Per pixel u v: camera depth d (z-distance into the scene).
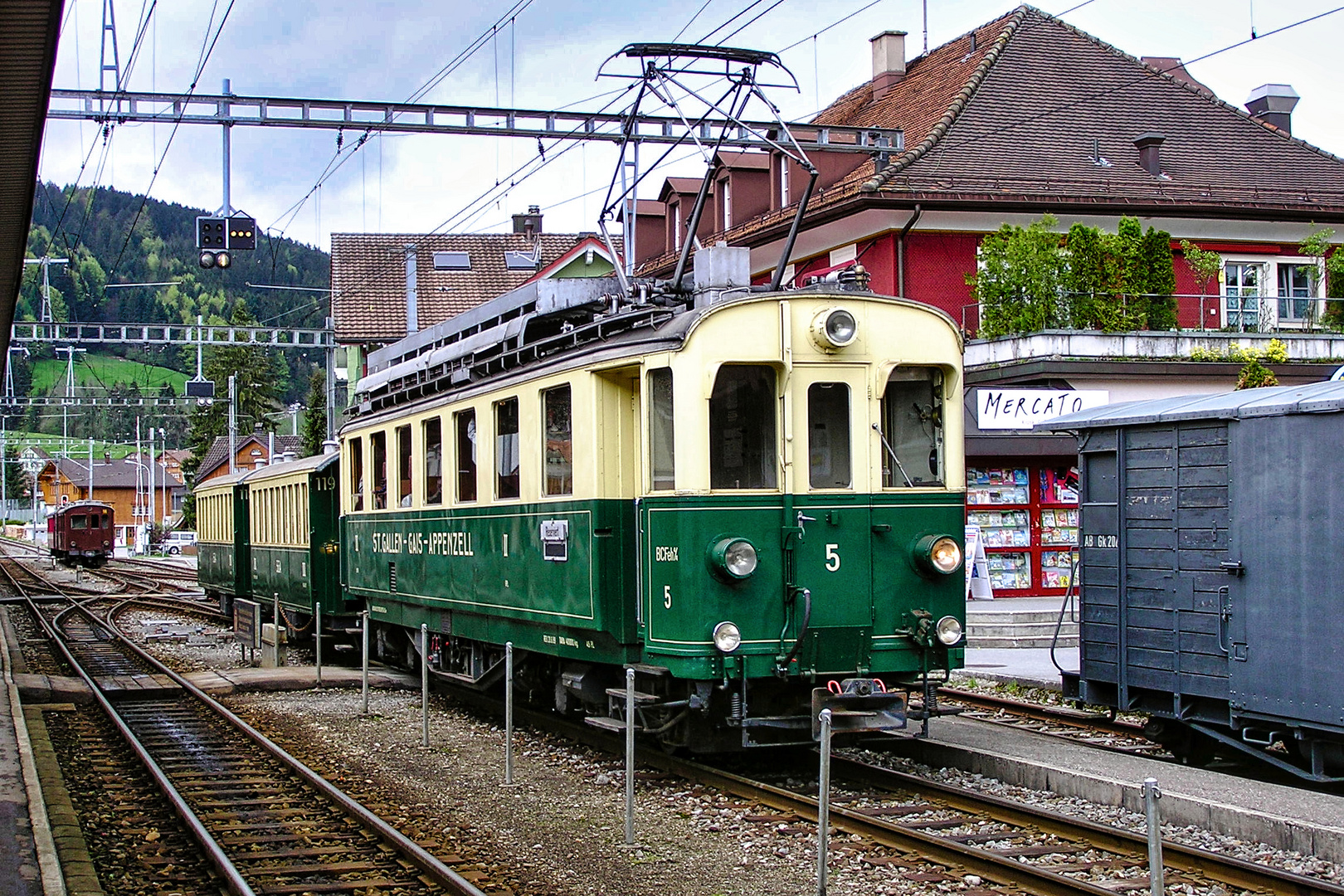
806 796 9.00
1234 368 21.34
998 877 7.15
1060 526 21.45
